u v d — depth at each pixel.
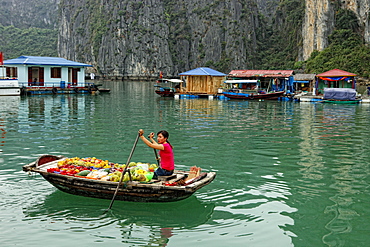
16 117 24.64
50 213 8.60
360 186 10.66
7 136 17.62
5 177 11.01
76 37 177.38
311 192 10.15
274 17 166.25
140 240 7.48
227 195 9.88
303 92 52.62
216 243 7.38
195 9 167.25
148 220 8.36
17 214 8.53
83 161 10.26
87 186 9.09
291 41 144.88
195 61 163.38
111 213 8.65
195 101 41.22
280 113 29.59
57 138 17.27
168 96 47.78
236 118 26.00
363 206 9.19
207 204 9.27
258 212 8.81
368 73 86.44
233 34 156.50
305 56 124.12
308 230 7.92
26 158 13.32
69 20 187.00
